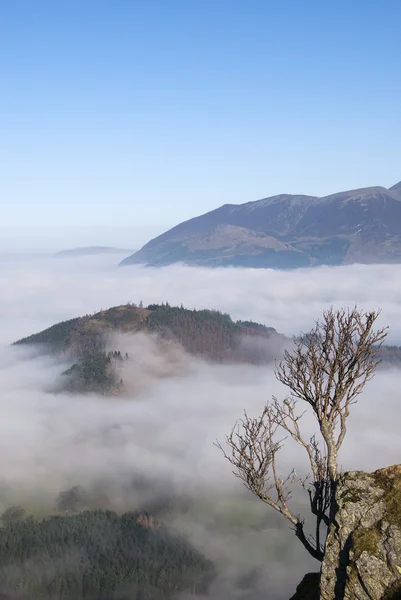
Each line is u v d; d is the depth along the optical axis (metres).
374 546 12.20
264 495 14.75
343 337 14.34
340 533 12.83
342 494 13.48
